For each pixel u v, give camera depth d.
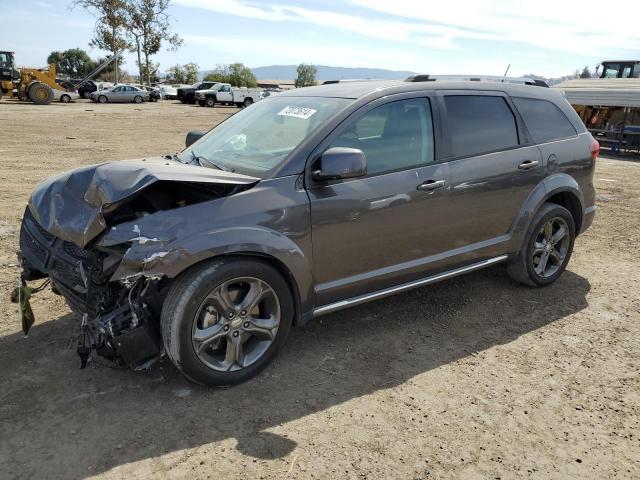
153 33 62.44
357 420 3.02
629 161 16.25
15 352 3.59
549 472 2.67
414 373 3.52
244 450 2.74
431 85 4.11
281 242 3.24
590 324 4.30
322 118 3.62
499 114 4.46
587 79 21.09
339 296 3.66
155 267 2.85
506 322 4.30
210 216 3.05
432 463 2.71
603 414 3.14
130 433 2.84
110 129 19.44
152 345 2.98
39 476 2.52
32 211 3.58
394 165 3.78
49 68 36.56
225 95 41.50
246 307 3.21
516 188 4.47
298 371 3.49
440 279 4.19
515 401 3.25
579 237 6.84
